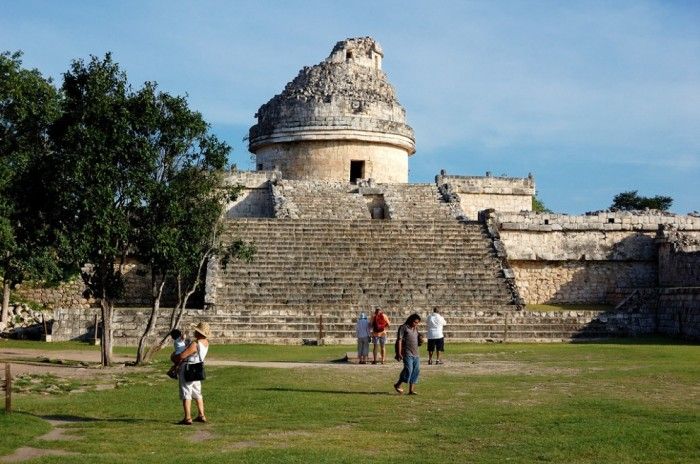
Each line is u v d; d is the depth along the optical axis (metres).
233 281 31.09
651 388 15.70
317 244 34.69
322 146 46.28
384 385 16.38
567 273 38.50
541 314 29.91
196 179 21.19
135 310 28.38
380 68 50.41
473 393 15.16
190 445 10.66
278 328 28.14
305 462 9.59
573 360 21.38
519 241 38.25
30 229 20.59
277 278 31.61
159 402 14.31
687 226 39.44
